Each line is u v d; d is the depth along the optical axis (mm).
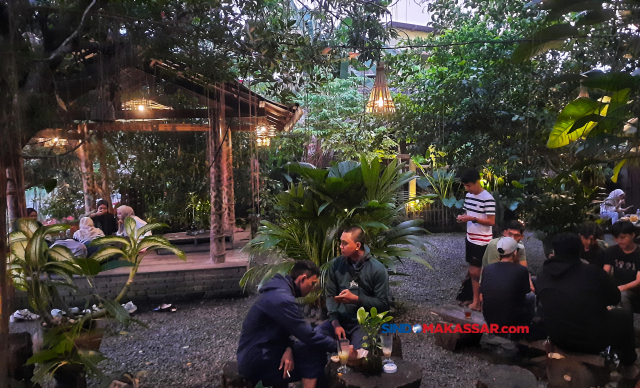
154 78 2865
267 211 5898
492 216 2906
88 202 3156
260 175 6156
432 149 3793
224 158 5008
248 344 2137
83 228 3270
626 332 1895
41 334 1859
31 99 1749
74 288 1922
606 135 1426
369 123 5727
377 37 2934
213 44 2607
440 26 3348
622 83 1337
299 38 2793
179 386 2516
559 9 1501
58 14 1910
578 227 2105
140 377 2607
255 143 4957
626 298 1974
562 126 1523
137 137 3049
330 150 6559
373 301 2547
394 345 2518
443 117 3422
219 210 4574
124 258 2180
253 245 3992
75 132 2203
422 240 3947
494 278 2506
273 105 4555
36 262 1809
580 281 1938
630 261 1972
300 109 4891
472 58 3137
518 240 2545
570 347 2043
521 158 2561
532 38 1660
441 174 3984
